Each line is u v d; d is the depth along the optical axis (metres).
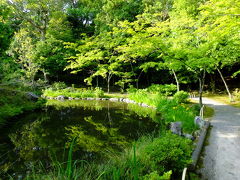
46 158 4.38
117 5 20.28
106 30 18.73
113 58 16.84
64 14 21.36
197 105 8.91
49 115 9.05
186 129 5.39
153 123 7.28
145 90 15.30
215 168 3.28
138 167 2.80
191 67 8.12
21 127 6.90
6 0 17.67
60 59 19.92
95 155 4.46
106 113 9.57
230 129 5.65
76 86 22.34
